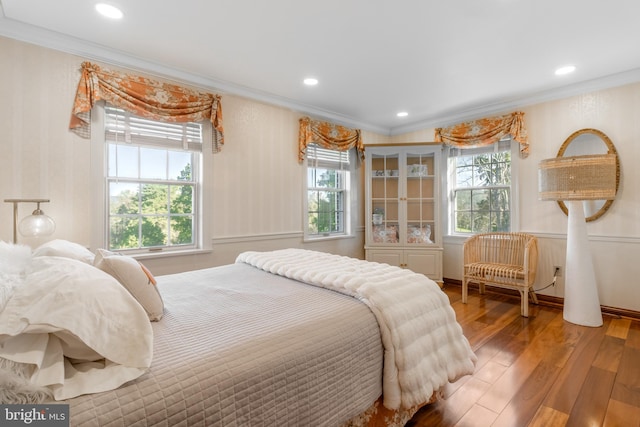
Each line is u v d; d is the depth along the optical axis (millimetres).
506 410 1650
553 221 3410
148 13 2006
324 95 3484
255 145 3404
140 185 2758
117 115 2578
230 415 883
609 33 2268
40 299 821
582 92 3199
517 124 3568
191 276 1992
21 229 1917
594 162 2703
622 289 3000
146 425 753
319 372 1108
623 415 1594
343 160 4434
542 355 2236
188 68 2799
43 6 1923
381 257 4238
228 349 1008
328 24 2145
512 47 2463
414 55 2578
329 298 1514
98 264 1234
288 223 3707
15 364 732
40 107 2227
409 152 4203
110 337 858
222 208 3148
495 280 3279
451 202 4324
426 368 1400
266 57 2605
